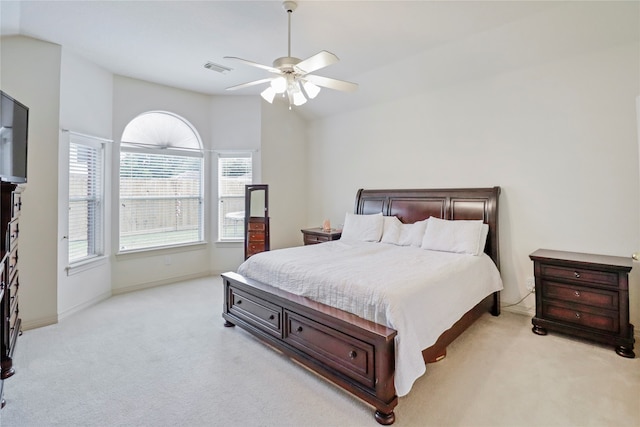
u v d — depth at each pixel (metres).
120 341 2.79
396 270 2.53
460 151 3.85
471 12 2.70
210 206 5.02
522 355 2.52
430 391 2.06
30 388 2.10
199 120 4.85
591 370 2.29
